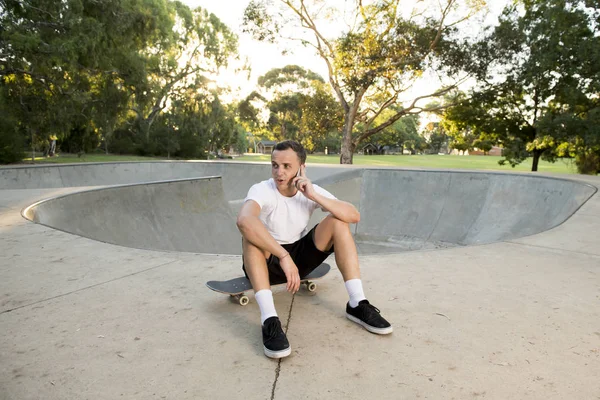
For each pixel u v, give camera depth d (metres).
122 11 23.12
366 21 25.67
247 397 1.73
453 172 13.25
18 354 2.11
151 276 3.40
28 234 4.97
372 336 2.29
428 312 2.63
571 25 21.98
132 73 25.27
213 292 3.02
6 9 19.42
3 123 22.69
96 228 7.91
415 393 1.75
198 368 1.96
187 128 43.41
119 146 42.03
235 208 12.05
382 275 3.40
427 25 25.09
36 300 2.88
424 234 12.11
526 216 10.72
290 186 2.39
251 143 108.56
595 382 1.84
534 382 1.83
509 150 27.27
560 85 23.56
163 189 10.01
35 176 15.92
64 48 19.48
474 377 1.87
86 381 1.85
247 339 2.27
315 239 2.47
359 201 13.96
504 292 3.01
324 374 1.90
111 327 2.43
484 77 25.44
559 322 2.49
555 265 3.75
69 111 23.34
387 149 99.81
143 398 1.72
